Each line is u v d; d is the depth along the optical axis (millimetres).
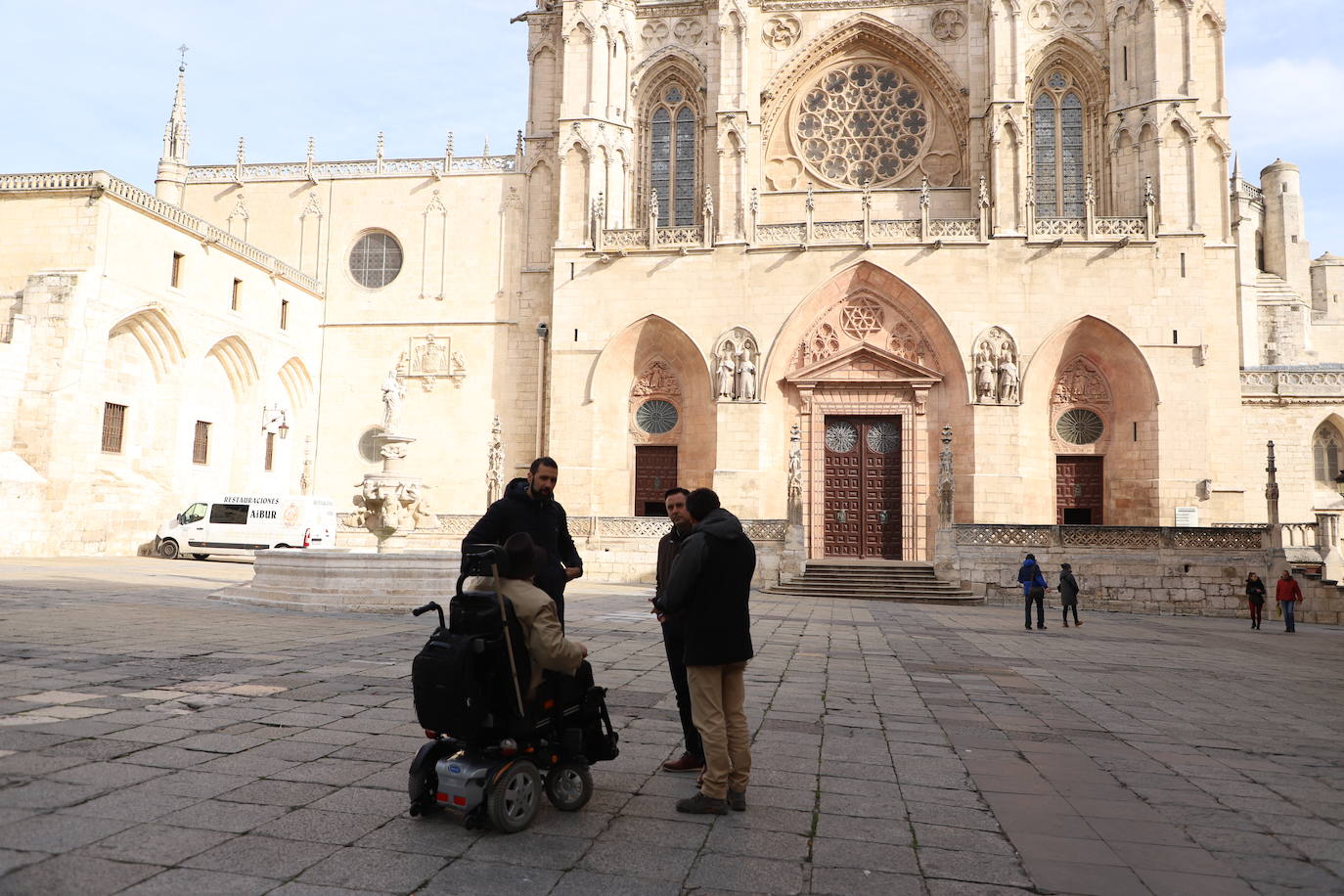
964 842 5270
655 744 7449
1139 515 36375
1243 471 38250
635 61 42906
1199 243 36406
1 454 29344
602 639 14719
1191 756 7887
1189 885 4695
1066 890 4566
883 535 38125
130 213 32469
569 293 39781
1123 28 38812
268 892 4109
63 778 5629
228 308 37438
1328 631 25094
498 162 43406
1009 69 38562
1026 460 36969
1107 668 14398
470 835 5035
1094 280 36781
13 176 31359
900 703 10086
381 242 43969
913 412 37969
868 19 41781
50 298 30297
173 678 9266
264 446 40219
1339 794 6680
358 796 5602
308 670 10141
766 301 38375
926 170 42062
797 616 22078
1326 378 40969
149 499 33906
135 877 4180
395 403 22156
